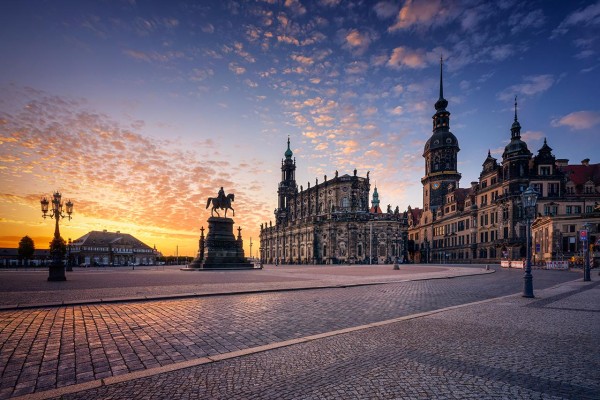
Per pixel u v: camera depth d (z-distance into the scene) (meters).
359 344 10.41
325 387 7.27
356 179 134.88
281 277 38.03
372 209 157.75
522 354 9.45
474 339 10.98
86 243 153.38
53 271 32.88
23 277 39.50
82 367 8.45
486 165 101.50
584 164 91.56
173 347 10.15
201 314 15.16
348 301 19.34
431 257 133.25
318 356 9.29
